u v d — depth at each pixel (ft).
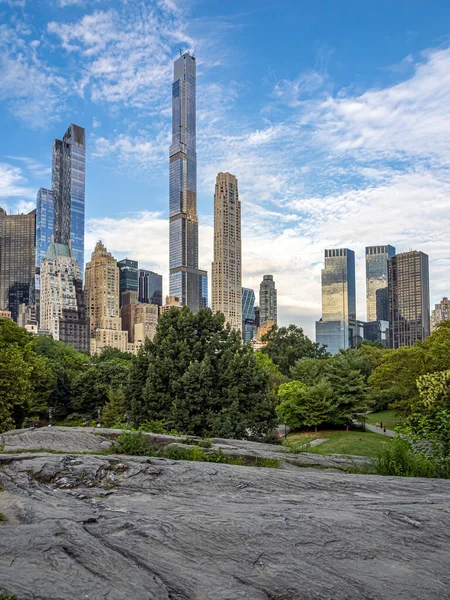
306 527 24.08
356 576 19.13
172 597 16.75
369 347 285.02
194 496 31.55
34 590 16.24
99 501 29.81
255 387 101.96
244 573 18.98
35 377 148.87
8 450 45.70
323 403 166.09
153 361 101.81
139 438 49.65
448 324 157.79
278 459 49.62
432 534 24.00
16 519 25.31
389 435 157.89
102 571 18.21
